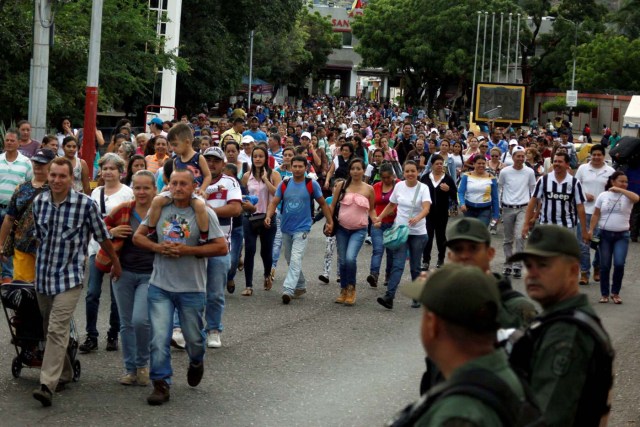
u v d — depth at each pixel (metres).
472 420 3.27
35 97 20.45
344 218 13.98
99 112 35.09
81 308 13.03
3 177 13.80
